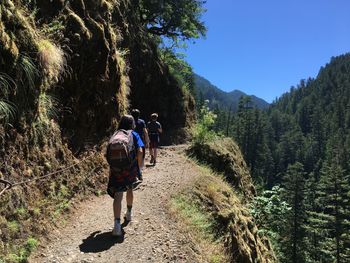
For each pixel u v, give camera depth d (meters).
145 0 24.31
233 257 7.65
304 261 33.34
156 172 11.17
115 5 15.02
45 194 6.51
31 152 6.45
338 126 168.38
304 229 34.69
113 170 5.77
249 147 99.19
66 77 8.17
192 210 8.03
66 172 7.55
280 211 10.59
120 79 10.84
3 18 5.86
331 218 39.56
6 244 4.95
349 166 101.88
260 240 10.56
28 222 5.61
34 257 5.12
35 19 7.75
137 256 5.46
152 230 6.36
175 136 20.98
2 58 5.62
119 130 6.01
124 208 7.33
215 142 16.50
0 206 5.20
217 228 7.96
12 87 5.85
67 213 6.73
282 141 136.50
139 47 19.19
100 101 9.63
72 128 8.54
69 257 5.23
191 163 13.76
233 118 131.00
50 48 7.01
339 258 37.06
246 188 16.36
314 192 62.66
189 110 24.44
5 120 5.66
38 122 6.81
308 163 123.75
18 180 5.83
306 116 187.12
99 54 9.48
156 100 20.78
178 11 26.16
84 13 9.41
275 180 107.62
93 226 6.43
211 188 9.78
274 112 191.88
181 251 5.96
